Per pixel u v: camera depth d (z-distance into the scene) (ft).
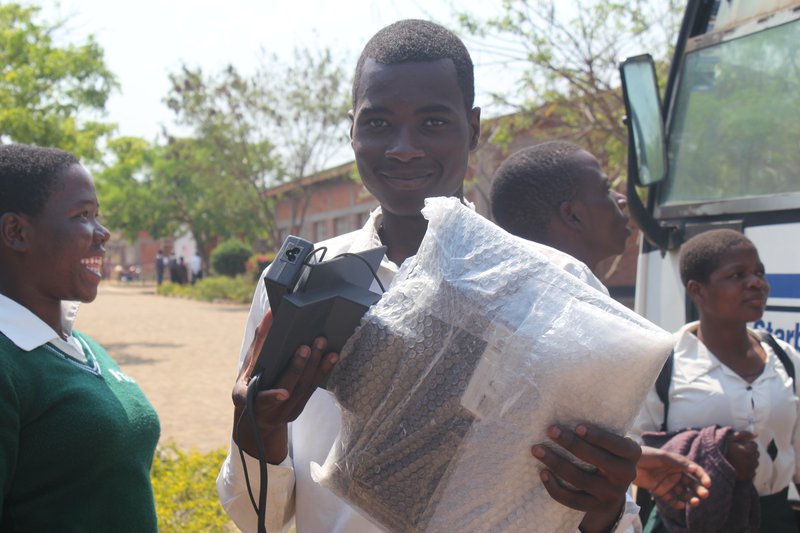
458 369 4.30
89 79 42.86
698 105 12.91
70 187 6.82
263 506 4.71
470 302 4.24
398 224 5.94
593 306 4.21
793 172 11.21
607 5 36.27
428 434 4.43
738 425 8.81
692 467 7.44
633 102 12.23
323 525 5.54
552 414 4.23
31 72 40.01
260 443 4.58
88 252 6.85
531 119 39.34
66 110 42.55
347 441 4.71
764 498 8.93
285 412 4.65
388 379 4.42
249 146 85.30
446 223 4.43
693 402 8.94
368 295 4.52
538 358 4.15
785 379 9.12
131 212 137.28
